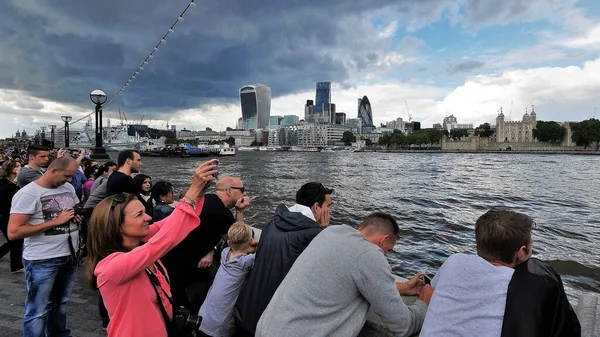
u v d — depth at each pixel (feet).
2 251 20.30
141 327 7.50
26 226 11.64
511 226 7.47
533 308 6.18
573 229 51.11
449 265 7.72
